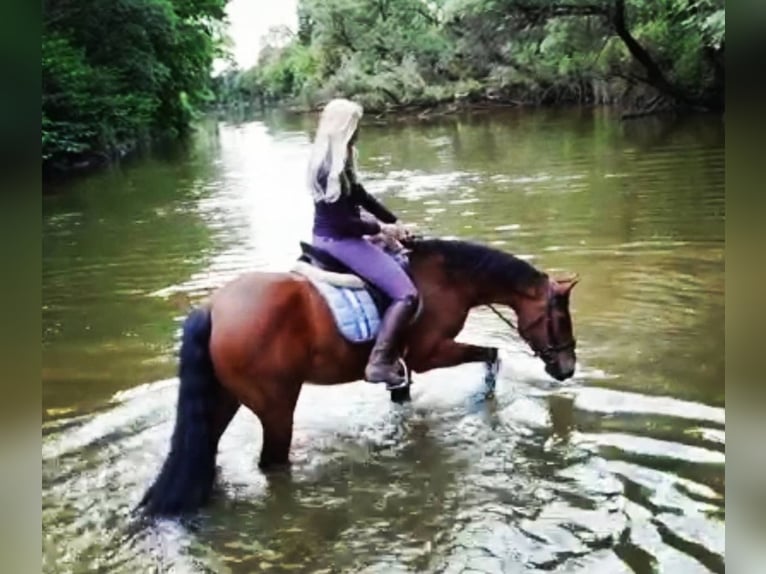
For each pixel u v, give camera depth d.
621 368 6.39
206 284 9.51
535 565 4.16
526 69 32.41
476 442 5.48
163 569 4.31
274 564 4.31
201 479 4.80
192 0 32.44
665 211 11.20
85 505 4.93
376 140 24.78
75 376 6.88
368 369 5.08
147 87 26.56
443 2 34.62
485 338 7.20
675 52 24.23
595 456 5.18
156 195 16.58
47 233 12.93
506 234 10.50
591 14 24.77
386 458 5.34
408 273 5.59
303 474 5.17
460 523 4.57
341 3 39.53
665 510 4.55
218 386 4.95
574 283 5.87
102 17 25.16
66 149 20.81
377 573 4.17
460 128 26.92
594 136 20.52
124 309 8.71
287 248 11.06
